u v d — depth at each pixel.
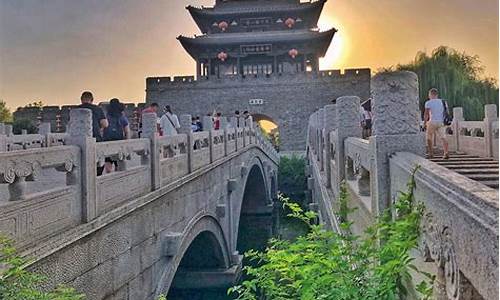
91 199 6.70
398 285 4.07
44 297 4.73
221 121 20.00
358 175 7.10
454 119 11.80
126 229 7.90
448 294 2.95
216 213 15.44
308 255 5.09
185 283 18.14
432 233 3.32
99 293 6.83
